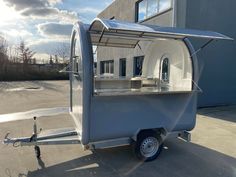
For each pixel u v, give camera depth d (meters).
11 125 6.85
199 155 4.73
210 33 4.24
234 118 8.02
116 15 16.50
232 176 3.87
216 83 10.38
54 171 3.98
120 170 4.03
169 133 4.41
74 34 4.52
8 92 15.60
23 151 4.84
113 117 3.89
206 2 9.69
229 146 5.29
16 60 30.03
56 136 4.32
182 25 9.32
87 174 3.88
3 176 3.80
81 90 3.80
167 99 4.26
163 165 4.25
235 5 10.57
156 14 11.09
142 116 4.10
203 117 8.17
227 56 10.55
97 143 3.92
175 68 4.94
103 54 12.16
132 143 4.21
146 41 5.43
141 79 6.00
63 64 30.62
